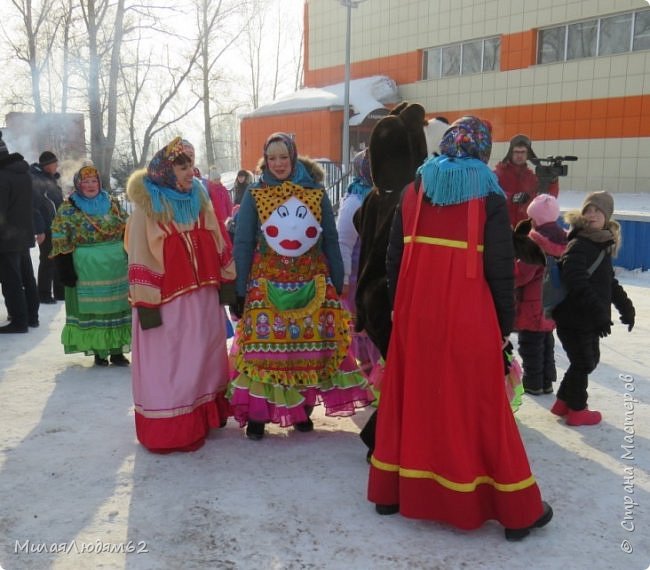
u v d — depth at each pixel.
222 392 4.03
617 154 18.47
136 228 3.68
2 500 3.21
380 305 3.40
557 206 4.43
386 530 2.95
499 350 2.81
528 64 20.19
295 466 3.59
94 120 20.45
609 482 3.42
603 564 2.70
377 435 3.06
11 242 6.50
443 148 2.91
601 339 6.36
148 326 3.65
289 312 3.82
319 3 26.86
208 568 2.67
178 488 3.33
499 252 2.78
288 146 3.81
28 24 24.11
